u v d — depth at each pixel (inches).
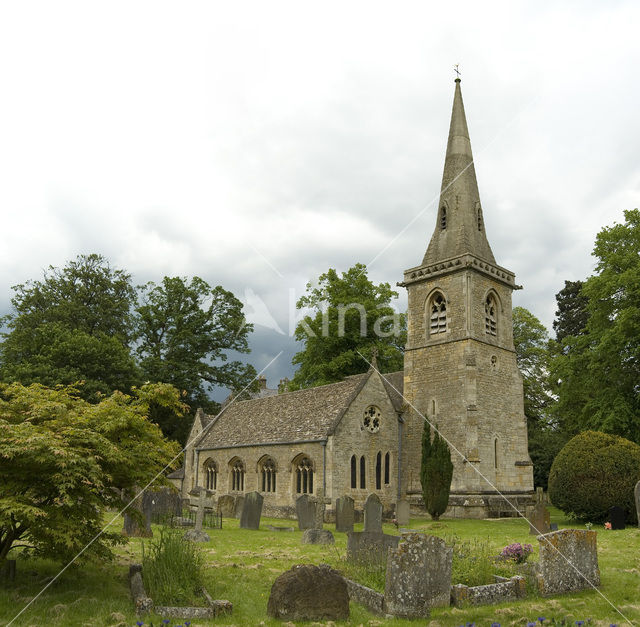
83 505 415.2
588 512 955.3
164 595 391.9
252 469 1396.4
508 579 457.7
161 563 425.7
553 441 1808.6
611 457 953.5
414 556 398.0
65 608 369.7
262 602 406.9
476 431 1261.1
